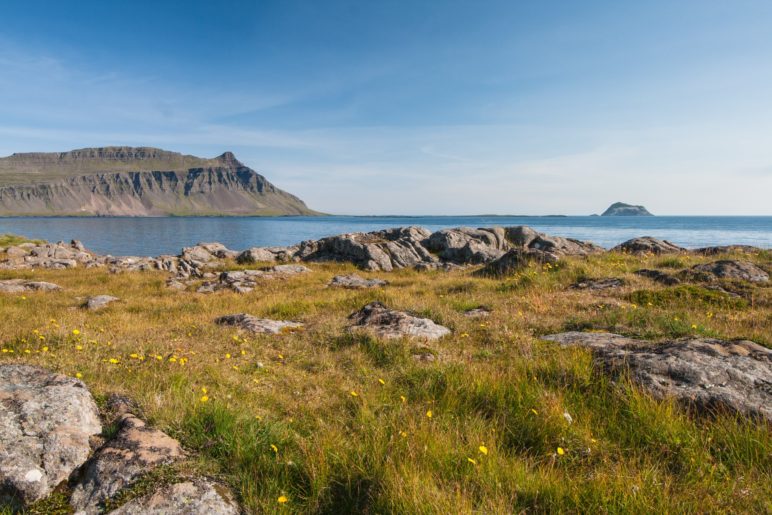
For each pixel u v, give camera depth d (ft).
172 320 42.91
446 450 14.21
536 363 21.99
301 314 44.19
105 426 15.34
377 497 12.23
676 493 12.20
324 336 32.24
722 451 14.19
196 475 12.71
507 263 70.74
